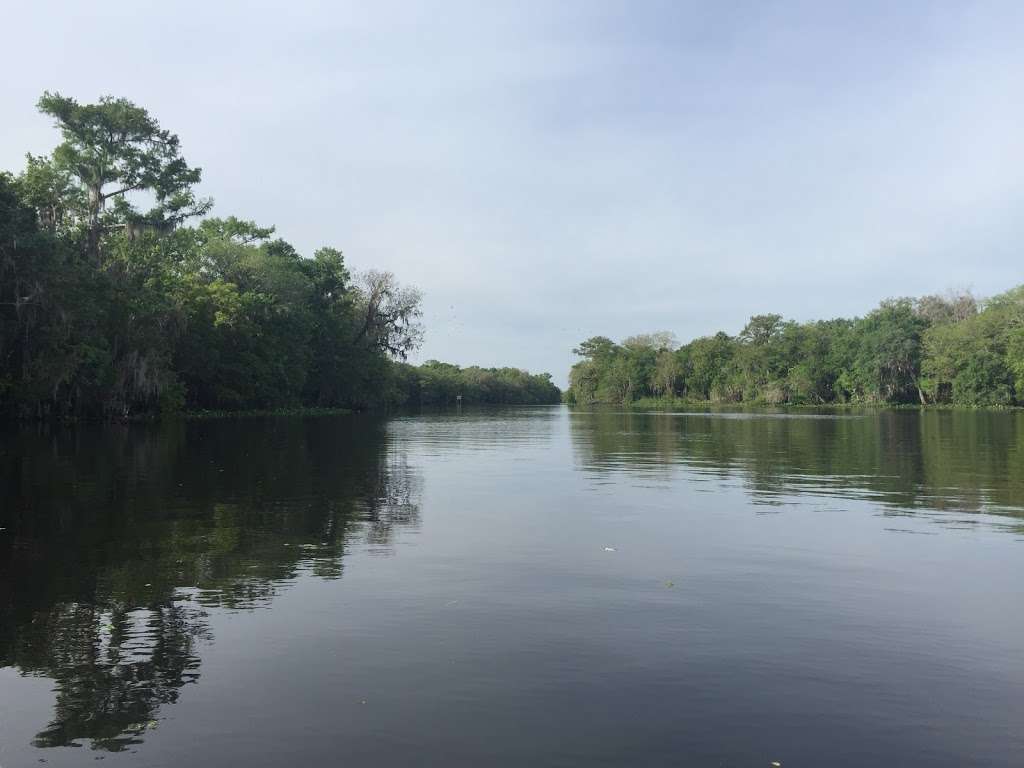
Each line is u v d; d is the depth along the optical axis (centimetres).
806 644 676
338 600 807
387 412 8825
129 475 1902
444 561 988
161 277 5438
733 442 3388
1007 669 620
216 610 771
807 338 12125
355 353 8075
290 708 546
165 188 5091
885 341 9956
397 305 8538
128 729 516
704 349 13662
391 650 659
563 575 916
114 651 657
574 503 1498
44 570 934
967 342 9050
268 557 1009
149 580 888
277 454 2603
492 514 1361
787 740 501
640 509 1420
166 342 4806
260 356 6444
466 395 15600
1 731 513
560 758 476
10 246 3541
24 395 3856
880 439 3506
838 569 947
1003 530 1203
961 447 2973
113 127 4928
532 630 711
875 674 609
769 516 1339
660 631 709
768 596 827
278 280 6719
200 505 1446
